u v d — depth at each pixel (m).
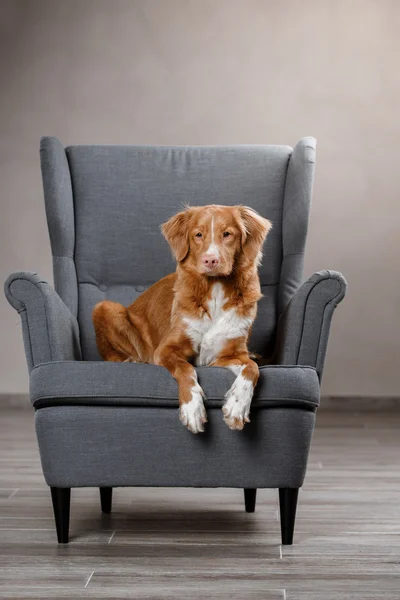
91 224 3.44
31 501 3.25
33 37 5.98
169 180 3.47
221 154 3.50
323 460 4.14
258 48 5.92
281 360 2.81
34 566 2.44
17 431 4.97
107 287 3.43
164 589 2.25
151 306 3.10
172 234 2.85
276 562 2.48
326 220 5.95
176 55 5.95
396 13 5.87
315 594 2.21
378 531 2.82
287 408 2.59
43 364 2.62
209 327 2.81
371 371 5.96
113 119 5.98
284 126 5.93
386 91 5.89
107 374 2.57
